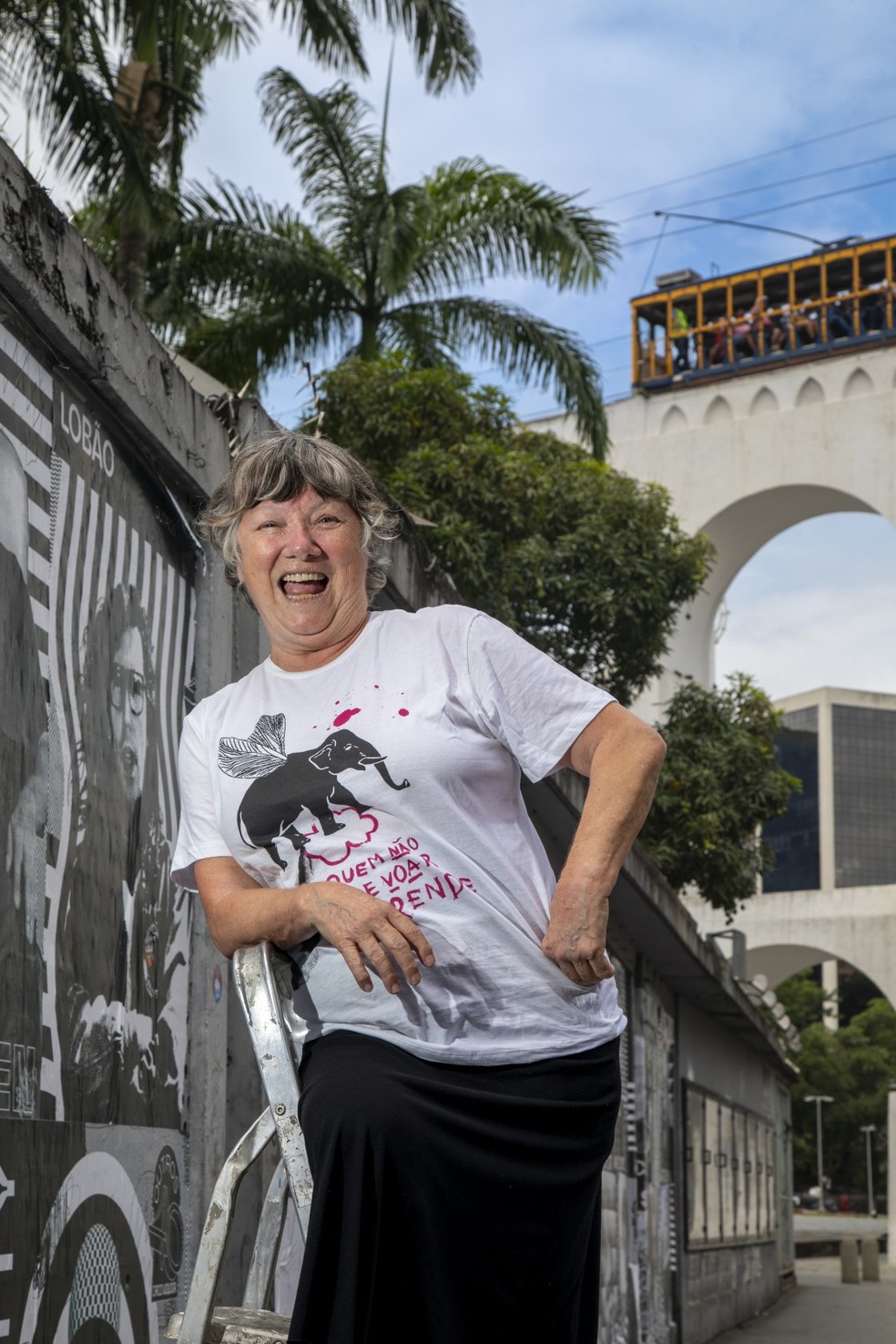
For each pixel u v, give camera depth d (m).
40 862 2.86
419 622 2.06
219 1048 3.97
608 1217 9.27
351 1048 1.84
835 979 77.62
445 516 13.20
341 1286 1.69
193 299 14.24
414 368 14.93
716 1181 15.83
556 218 15.09
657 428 36.16
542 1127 1.83
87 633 3.23
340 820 1.94
